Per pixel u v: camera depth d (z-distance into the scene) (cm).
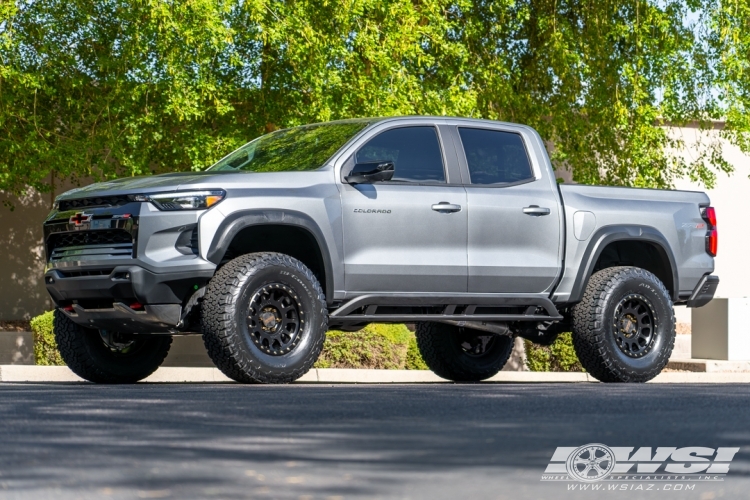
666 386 760
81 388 723
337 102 1559
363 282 835
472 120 915
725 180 2261
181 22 1411
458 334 1079
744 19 1802
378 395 628
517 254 898
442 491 301
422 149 883
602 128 1862
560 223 923
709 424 455
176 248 772
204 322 775
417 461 353
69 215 812
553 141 1922
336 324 884
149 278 767
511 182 914
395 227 847
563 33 1808
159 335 927
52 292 832
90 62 1614
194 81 1470
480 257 880
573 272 927
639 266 1005
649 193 985
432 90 1658
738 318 1525
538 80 1928
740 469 343
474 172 898
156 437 417
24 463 352
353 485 309
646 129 1789
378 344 1406
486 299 888
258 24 1477
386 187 852
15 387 744
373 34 1537
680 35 1848
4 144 1603
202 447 388
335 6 1500
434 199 864
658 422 462
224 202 781
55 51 1538
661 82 1831
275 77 1602
